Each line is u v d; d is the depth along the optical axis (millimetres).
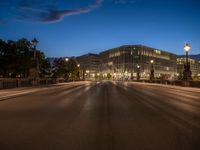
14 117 10109
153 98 19375
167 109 12695
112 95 22406
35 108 12984
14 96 20781
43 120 9422
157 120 9453
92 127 8148
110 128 7992
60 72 76375
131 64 140500
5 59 44875
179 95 22859
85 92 26828
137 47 141750
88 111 11867
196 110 12352
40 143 6238
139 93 25500
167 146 5957
